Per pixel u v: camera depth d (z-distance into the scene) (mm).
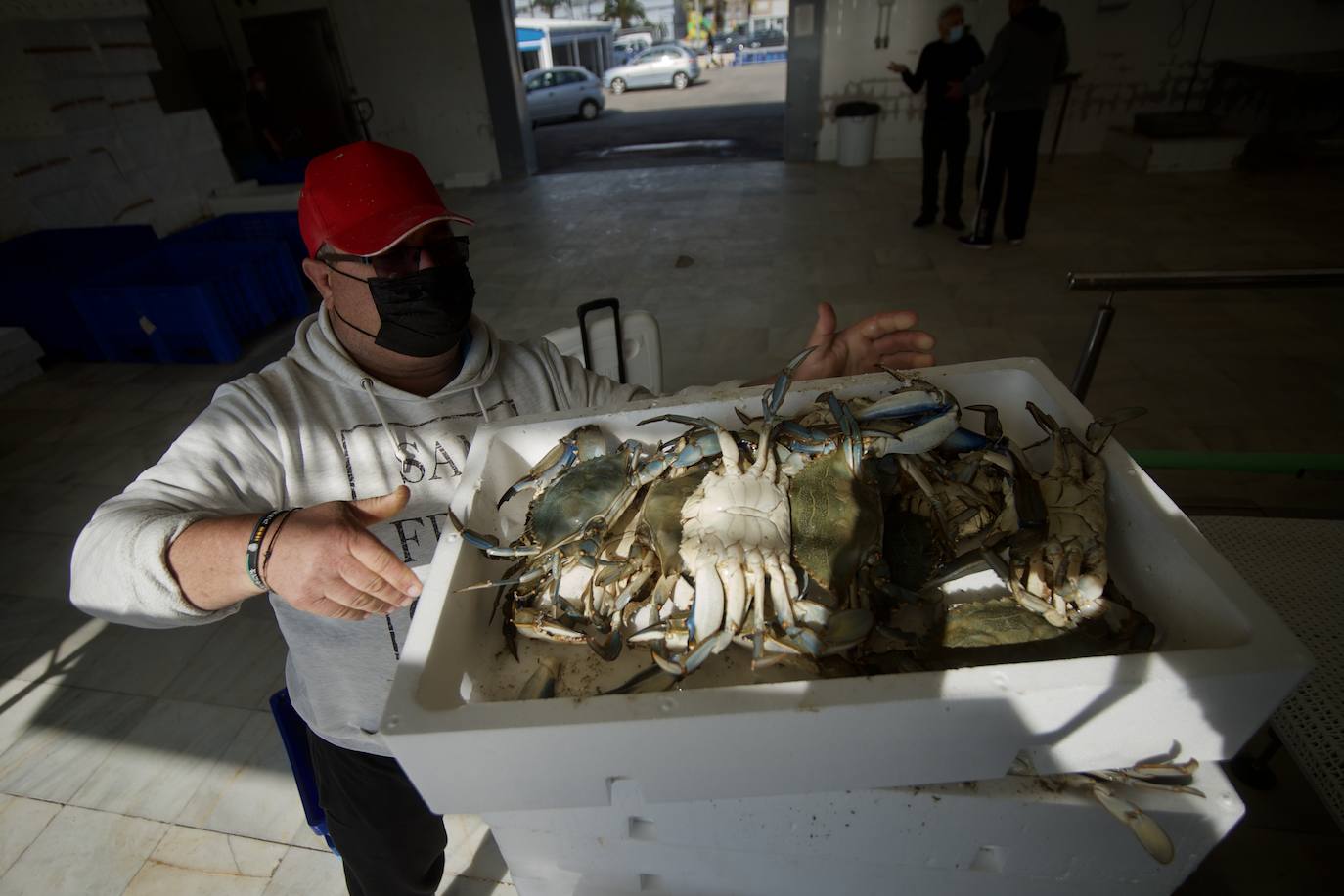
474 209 8742
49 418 4633
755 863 1001
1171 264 5566
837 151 9430
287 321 5809
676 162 10234
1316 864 1736
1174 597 874
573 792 815
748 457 1100
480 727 724
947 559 1067
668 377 4586
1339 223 6074
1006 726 741
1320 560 1489
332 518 897
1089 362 1855
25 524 3609
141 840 2139
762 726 718
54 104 5965
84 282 5125
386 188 1201
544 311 5699
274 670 2668
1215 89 8516
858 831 904
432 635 841
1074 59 8664
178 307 4980
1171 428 3561
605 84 18875
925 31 8695
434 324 1267
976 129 9086
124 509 1015
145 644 2812
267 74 9977
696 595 932
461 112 9836
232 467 1188
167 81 9906
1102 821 851
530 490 1222
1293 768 1934
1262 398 3738
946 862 951
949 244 6383
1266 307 4656
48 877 2074
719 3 34844
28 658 2787
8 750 2434
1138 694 718
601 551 1037
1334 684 1260
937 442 1058
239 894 1996
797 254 6395
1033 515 988
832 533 987
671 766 766
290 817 2166
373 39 9508
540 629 978
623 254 6750
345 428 1329
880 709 710
